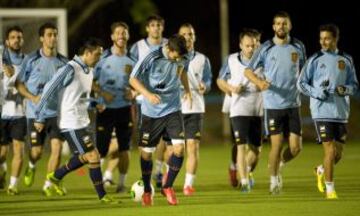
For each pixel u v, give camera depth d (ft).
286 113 130.62
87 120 120.67
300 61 131.54
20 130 138.31
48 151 216.54
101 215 109.09
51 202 124.57
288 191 135.54
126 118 139.03
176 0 369.71
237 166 140.36
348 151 225.97
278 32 130.21
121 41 139.13
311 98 124.36
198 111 137.18
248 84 137.90
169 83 115.34
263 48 130.41
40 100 118.01
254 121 139.23
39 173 176.86
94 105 134.31
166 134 119.85
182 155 117.39
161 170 147.74
